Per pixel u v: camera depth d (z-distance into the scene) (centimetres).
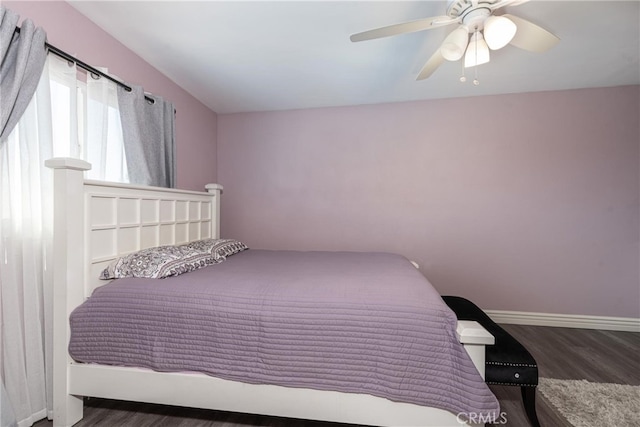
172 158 241
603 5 160
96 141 177
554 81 256
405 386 113
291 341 120
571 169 274
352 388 116
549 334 255
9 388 132
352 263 205
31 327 141
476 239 292
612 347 227
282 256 237
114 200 168
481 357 108
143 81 221
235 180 337
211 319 126
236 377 122
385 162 309
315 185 323
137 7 164
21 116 133
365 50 209
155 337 129
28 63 133
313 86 269
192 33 189
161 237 212
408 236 305
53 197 135
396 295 127
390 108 307
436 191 299
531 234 281
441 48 144
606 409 150
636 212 263
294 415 122
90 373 133
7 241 133
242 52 212
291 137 326
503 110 285
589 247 271
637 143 262
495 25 128
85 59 173
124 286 139
